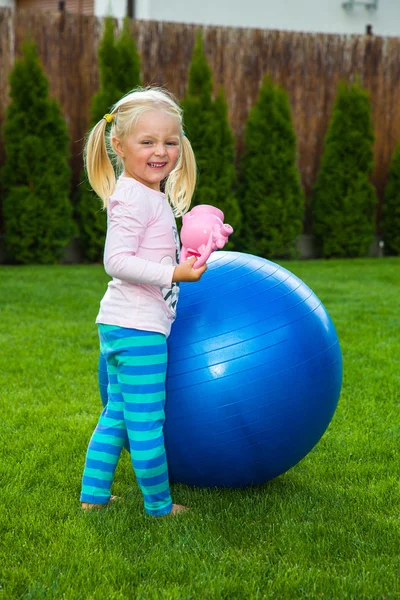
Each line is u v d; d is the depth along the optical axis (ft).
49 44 32.35
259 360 8.88
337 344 9.86
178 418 9.04
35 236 31.07
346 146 34.55
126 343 8.75
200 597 7.47
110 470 9.46
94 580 7.76
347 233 35.12
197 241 8.63
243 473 9.54
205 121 32.12
